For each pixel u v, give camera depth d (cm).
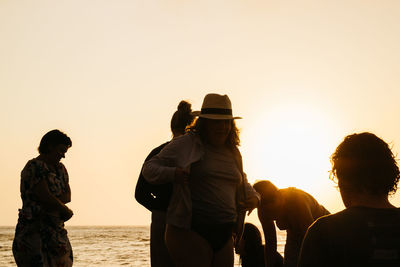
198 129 377
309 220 509
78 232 10262
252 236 588
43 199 466
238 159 386
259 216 544
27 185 469
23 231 464
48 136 491
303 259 229
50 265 471
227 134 375
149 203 424
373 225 218
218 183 364
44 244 467
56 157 491
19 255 461
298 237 522
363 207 224
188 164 353
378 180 224
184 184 349
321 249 225
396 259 213
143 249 3859
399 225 218
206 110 374
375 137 230
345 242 219
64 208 479
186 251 349
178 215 350
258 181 535
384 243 215
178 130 467
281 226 536
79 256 3000
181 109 469
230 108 380
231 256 371
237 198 384
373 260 214
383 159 225
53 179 484
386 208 223
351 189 230
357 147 228
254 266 585
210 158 366
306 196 532
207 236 354
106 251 3575
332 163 238
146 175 359
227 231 364
